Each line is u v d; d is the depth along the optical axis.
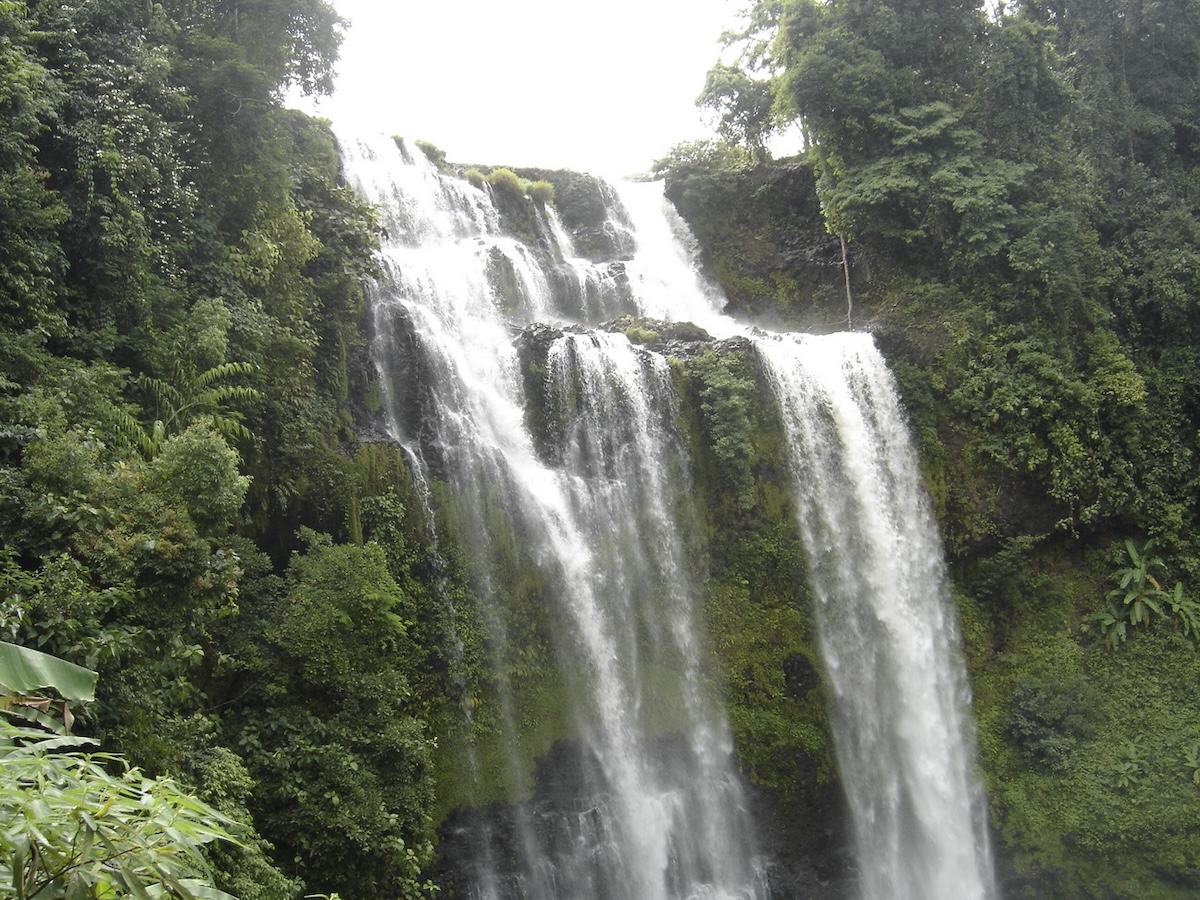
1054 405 24.64
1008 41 27.39
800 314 30.23
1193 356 27.16
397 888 13.87
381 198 25.20
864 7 27.86
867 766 21.77
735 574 22.16
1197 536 25.38
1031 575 24.55
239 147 17.94
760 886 19.97
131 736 10.21
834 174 28.81
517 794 17.89
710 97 33.91
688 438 22.38
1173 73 32.06
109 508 11.27
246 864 10.92
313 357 18.88
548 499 20.34
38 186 13.70
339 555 15.05
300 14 18.98
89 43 15.98
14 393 12.45
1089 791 21.89
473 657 18.31
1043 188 27.08
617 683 19.92
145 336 15.17
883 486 24.17
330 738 13.89
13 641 9.27
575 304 26.88
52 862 4.90
